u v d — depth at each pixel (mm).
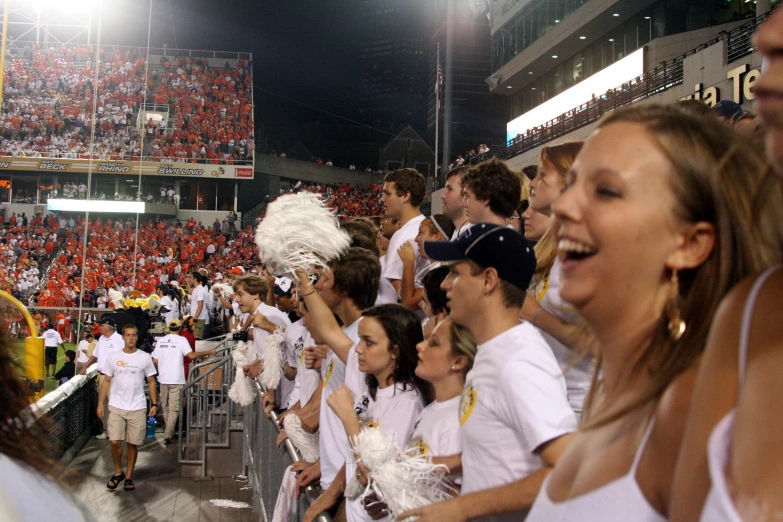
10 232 32469
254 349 6477
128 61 40719
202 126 38500
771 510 493
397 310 2701
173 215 36562
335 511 2918
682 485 615
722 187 795
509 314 1884
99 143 36500
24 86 38188
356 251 3262
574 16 23312
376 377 2736
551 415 1700
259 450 5922
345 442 3160
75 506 1231
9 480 1132
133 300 10391
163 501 7363
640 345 853
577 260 859
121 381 7957
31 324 7582
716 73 13320
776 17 576
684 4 20375
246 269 24672
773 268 604
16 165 35125
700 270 824
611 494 764
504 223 3250
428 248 1945
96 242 32375
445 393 2320
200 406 8953
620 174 828
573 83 25859
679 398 730
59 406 8438
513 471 1761
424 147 54656
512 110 31078
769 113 574
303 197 2812
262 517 5457
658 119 854
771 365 537
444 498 2035
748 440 526
